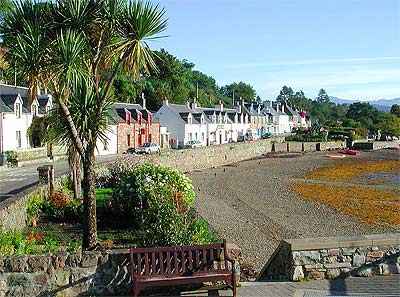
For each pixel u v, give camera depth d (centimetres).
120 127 6512
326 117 18612
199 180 4428
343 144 9556
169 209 1231
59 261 966
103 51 1196
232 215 2692
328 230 2355
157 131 7725
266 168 5744
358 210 2909
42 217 1873
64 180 2516
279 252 1098
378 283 981
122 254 977
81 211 1875
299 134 10619
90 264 972
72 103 1235
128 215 1877
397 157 7400
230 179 4569
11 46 1110
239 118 10712
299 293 944
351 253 1038
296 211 2870
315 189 3909
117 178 2492
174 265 951
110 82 1235
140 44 1154
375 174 5131
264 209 2925
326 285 988
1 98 5234
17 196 1727
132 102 8512
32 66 1073
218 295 957
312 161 6769
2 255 965
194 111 8906
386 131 11400
